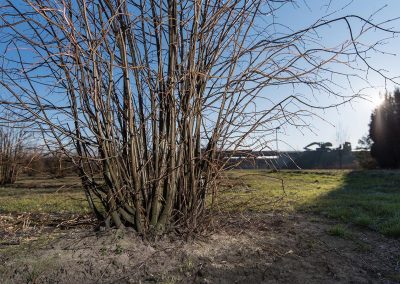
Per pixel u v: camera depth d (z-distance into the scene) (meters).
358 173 17.92
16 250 4.27
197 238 4.68
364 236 5.73
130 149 4.50
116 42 4.43
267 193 9.39
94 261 3.98
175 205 4.83
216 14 4.53
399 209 7.20
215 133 4.76
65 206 7.62
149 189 4.67
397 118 25.05
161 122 4.64
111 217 4.70
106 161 4.47
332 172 18.70
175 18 4.55
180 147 4.67
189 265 4.02
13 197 10.25
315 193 10.28
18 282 3.68
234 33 4.73
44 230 5.20
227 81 4.67
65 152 4.46
